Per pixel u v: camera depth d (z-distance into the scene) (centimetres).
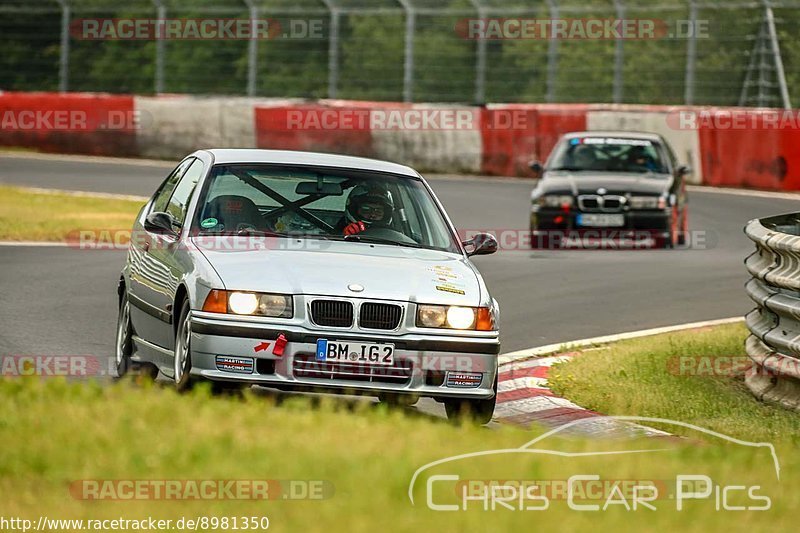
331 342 2591
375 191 3027
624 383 3331
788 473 2016
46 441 1922
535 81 13138
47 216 6731
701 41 12706
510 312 4522
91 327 3856
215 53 14050
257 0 14138
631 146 6900
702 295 5022
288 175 3017
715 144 9494
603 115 9756
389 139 10094
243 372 2584
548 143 9888
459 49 13862
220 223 2880
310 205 2959
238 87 13900
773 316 3256
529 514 1628
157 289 2919
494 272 5478
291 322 2592
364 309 2627
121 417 2095
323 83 13825
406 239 2956
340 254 2802
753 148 9381
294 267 2684
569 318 4438
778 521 1705
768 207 8319
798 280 3042
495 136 9962
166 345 2845
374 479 1739
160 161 10350
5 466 1781
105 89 14050
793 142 9256
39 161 9869
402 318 2639
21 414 2100
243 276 2630
